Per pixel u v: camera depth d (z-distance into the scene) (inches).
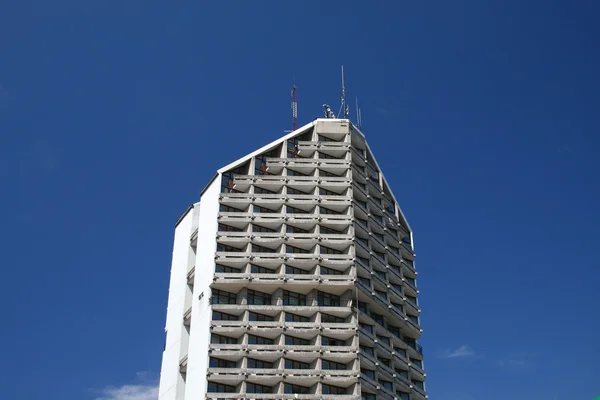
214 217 4303.6
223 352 3853.3
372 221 4539.9
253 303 4045.3
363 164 4741.6
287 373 3811.5
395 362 4266.7
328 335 3964.1
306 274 4116.6
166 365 4352.9
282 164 4500.5
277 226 4286.4
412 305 4628.4
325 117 5012.3
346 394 3846.0
